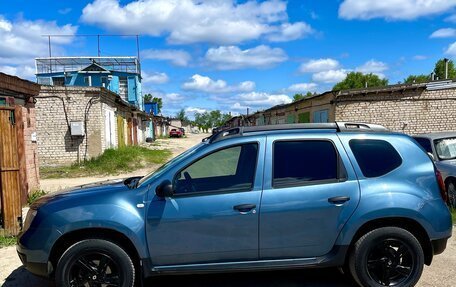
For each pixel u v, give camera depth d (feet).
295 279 14.53
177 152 90.94
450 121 57.36
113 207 12.29
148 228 12.28
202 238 12.41
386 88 56.95
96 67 123.44
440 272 14.88
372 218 12.67
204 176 13.00
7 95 26.86
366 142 13.48
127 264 12.34
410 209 12.70
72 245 12.26
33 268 12.39
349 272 13.73
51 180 46.26
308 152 13.20
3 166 20.51
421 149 13.79
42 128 56.85
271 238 12.57
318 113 66.80
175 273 12.50
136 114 105.29
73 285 12.30
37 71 126.62
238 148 13.21
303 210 12.55
